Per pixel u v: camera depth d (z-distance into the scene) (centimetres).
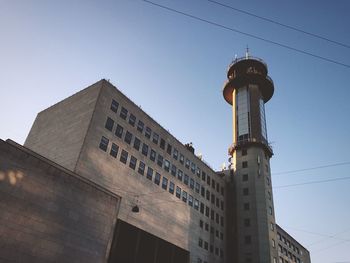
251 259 6531
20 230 2781
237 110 8725
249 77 8888
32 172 3036
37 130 5609
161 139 5953
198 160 6938
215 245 6512
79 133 4612
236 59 9444
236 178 7706
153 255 4806
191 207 6150
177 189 5919
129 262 4344
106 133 4803
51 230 2995
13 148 2969
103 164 4553
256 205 7081
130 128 5294
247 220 7025
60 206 3144
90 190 3478
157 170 5566
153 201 5203
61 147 4716
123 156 4947
